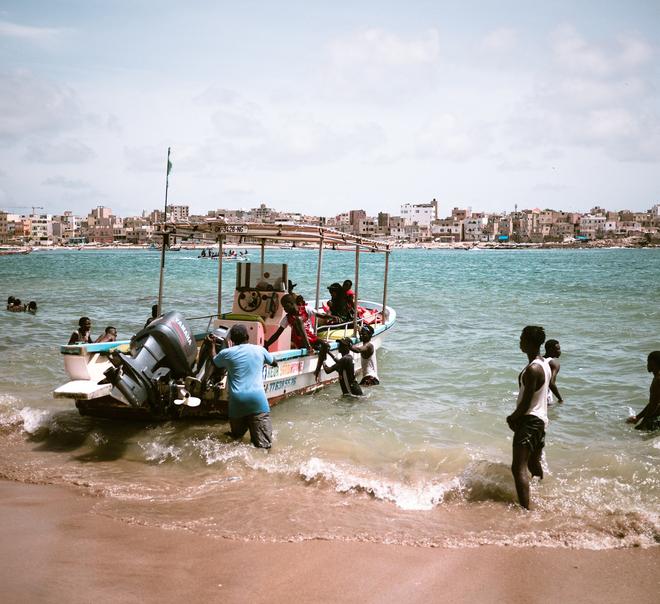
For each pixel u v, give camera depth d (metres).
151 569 4.63
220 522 5.60
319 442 7.97
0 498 6.09
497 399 10.39
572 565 4.84
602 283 42.84
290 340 10.58
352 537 5.31
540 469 6.51
